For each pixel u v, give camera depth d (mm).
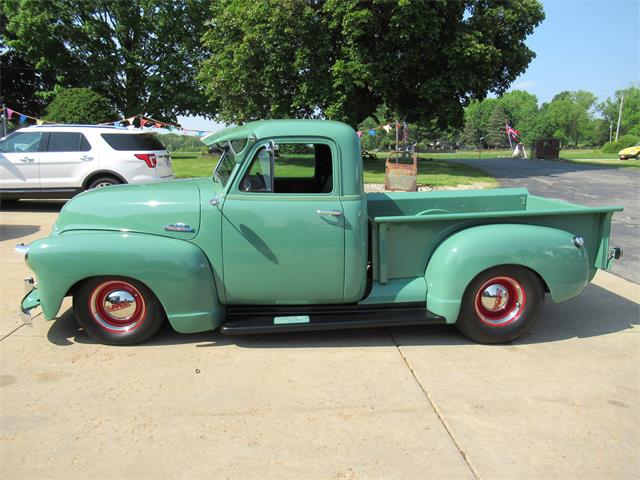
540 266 3902
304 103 19844
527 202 5195
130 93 33094
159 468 2535
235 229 3791
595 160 32594
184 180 4605
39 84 36062
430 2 17781
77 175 9727
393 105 20922
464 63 18812
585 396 3258
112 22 31672
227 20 20000
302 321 3873
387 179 13086
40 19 28000
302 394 3252
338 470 2525
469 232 3975
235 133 3996
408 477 2479
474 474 2506
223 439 2773
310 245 3826
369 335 4234
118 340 3912
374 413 3041
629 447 2729
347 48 18578
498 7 19828
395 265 4121
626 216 9961
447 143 91938
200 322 3855
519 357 3842
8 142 9758
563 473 2518
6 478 2441
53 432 2822
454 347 4016
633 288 5648
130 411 3037
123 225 3854
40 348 3895
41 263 3637
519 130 98688
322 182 3992
